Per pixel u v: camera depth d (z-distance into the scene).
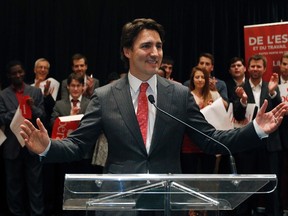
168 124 2.67
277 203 5.57
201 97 5.45
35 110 5.60
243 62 6.45
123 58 2.85
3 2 7.20
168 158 2.67
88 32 7.44
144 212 2.23
